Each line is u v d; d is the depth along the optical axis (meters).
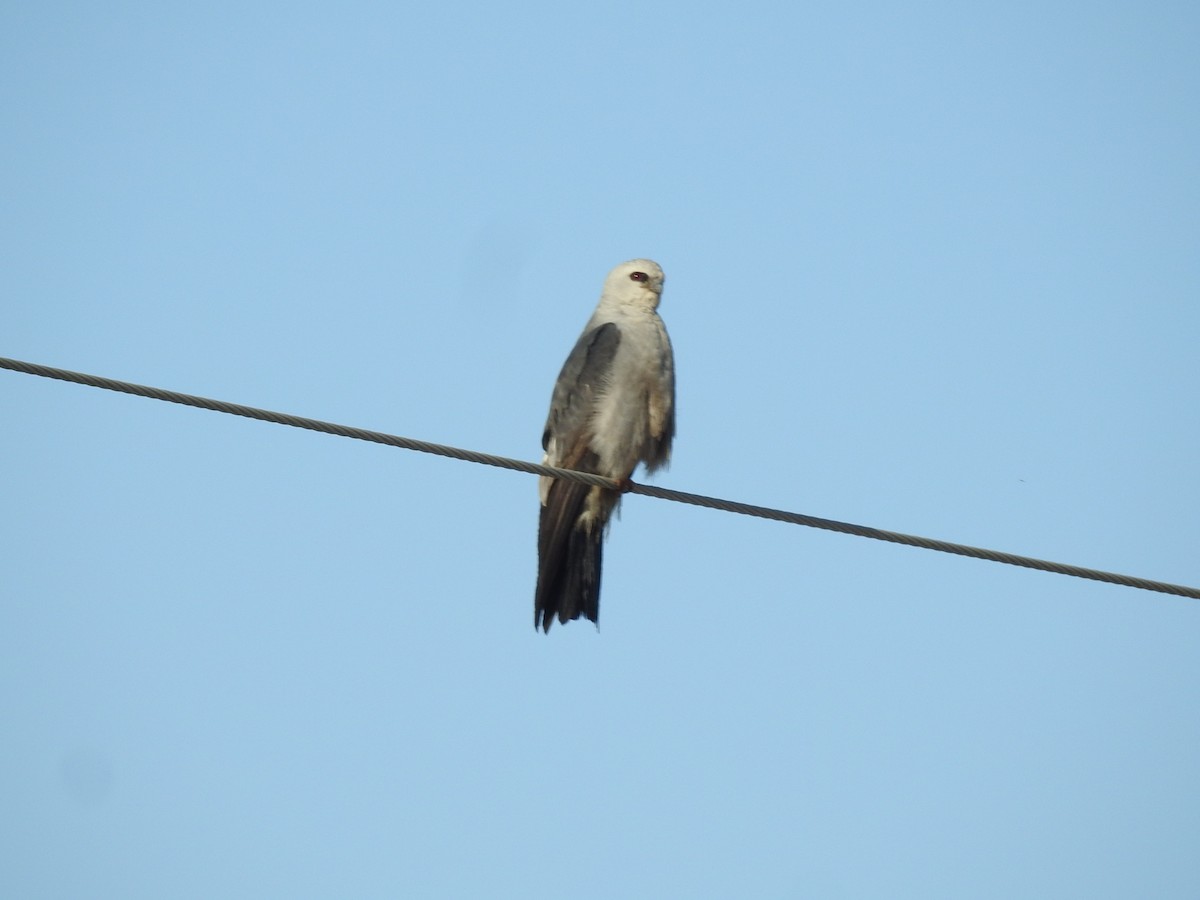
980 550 11.58
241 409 10.31
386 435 10.83
